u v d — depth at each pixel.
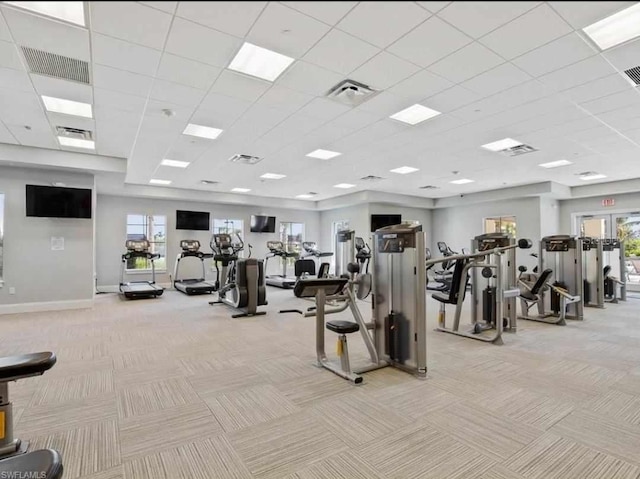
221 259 7.76
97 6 2.35
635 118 4.55
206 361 3.81
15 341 4.56
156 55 3.02
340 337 3.41
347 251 7.82
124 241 10.08
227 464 2.02
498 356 4.00
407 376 3.38
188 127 4.92
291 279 11.05
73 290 6.85
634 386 3.14
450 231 12.32
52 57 3.04
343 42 2.83
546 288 6.05
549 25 2.61
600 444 2.22
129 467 1.99
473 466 2.00
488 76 3.43
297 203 12.64
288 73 3.36
